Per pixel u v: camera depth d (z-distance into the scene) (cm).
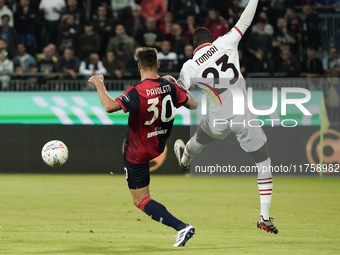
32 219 1861
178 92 1351
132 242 1409
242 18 1667
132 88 1285
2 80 3916
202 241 1436
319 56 4431
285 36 4341
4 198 2516
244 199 2522
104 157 3791
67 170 3806
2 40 4059
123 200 2461
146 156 1317
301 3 4675
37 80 3938
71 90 3941
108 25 4278
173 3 4516
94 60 4044
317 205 2314
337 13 4628
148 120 1296
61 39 4256
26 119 3781
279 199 2542
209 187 3102
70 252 1252
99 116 3784
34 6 4484
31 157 3797
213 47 1673
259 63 4144
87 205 2277
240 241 1441
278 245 1373
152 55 1312
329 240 1462
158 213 1317
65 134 3791
